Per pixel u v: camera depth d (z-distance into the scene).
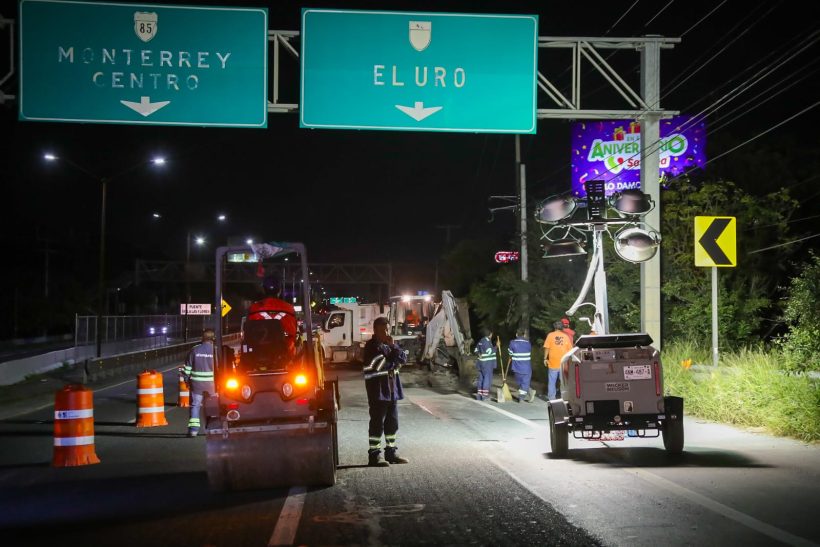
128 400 23.42
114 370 34.16
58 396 12.13
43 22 16.75
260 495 9.66
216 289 10.16
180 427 16.52
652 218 18.48
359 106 17.09
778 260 23.20
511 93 17.36
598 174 29.33
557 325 19.66
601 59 18.14
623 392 11.62
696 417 15.85
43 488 10.36
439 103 17.20
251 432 9.71
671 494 9.15
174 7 16.97
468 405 20.22
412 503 8.97
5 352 53.75
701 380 16.56
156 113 16.91
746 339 22.03
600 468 10.89
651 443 12.98
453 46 17.25
